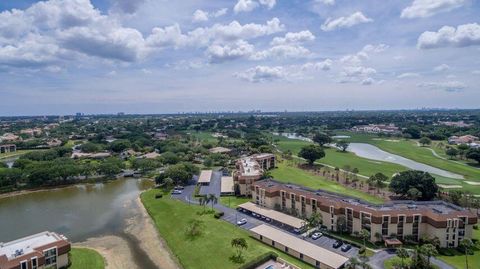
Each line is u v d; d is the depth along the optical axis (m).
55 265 92.00
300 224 120.06
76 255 103.31
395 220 107.00
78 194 181.12
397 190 152.62
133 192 184.88
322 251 96.62
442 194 156.00
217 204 153.50
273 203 141.38
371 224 108.19
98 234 123.06
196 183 199.75
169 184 182.88
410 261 91.31
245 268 88.06
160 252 106.69
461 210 109.50
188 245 108.25
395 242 102.94
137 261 100.50
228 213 140.25
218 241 109.56
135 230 126.50
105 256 104.06
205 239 111.62
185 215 136.75
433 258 97.06
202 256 100.00
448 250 102.56
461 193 148.12
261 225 119.12
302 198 130.88
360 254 98.69
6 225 133.12
